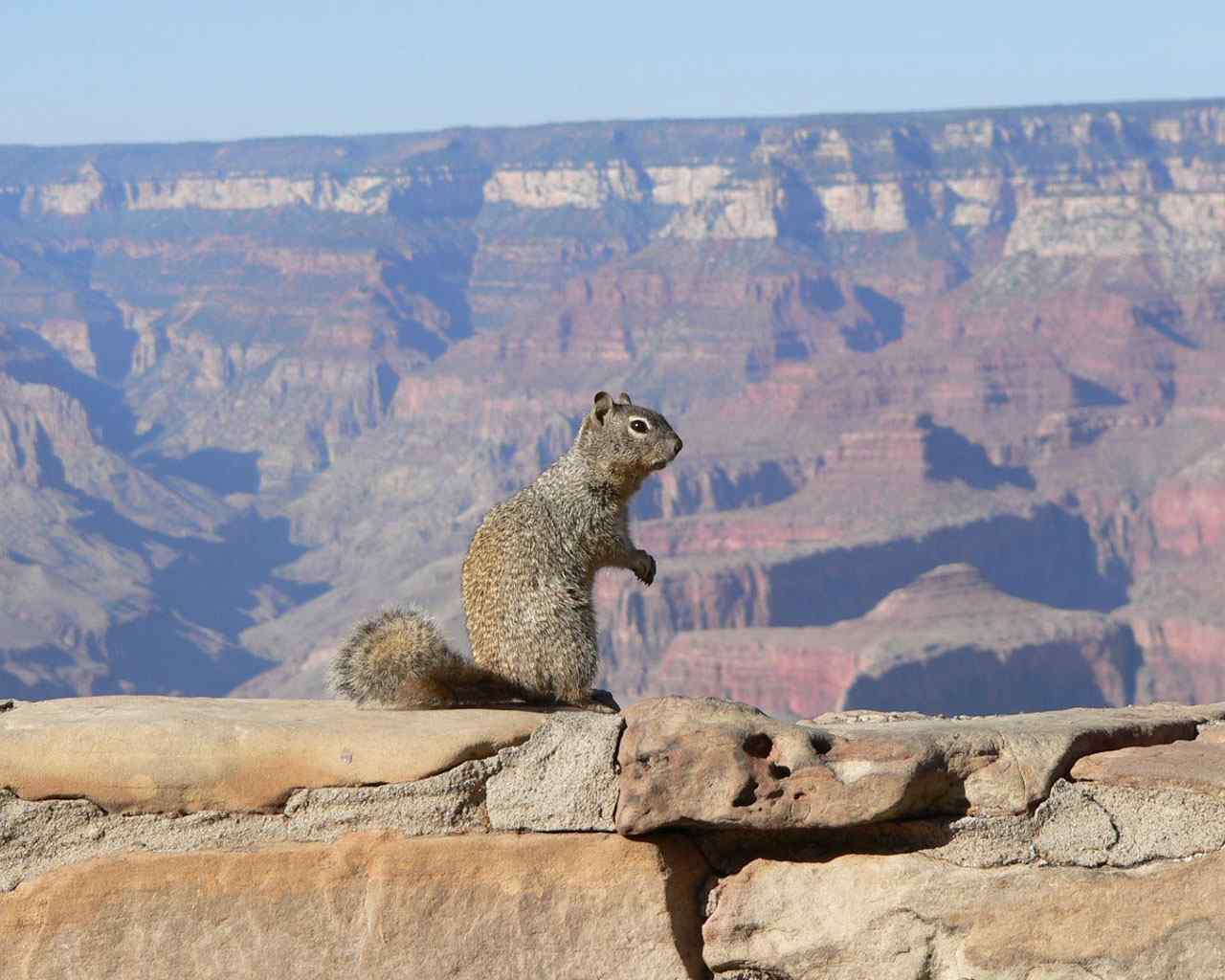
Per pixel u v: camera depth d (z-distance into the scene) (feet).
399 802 31.48
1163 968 29.37
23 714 33.35
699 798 30.71
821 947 31.04
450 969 31.07
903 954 30.58
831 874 31.27
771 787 30.60
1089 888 29.89
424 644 34.53
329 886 31.24
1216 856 29.43
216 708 33.96
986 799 30.78
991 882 30.35
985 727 31.81
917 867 30.78
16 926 31.42
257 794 31.60
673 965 31.07
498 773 31.68
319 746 31.60
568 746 31.37
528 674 36.94
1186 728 33.27
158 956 31.27
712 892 31.81
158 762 31.63
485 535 38.42
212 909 31.30
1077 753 31.04
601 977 31.07
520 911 31.12
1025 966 29.94
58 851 31.76
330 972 31.12
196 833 31.65
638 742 31.07
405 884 31.17
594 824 31.22
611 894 31.19
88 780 31.73
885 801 30.14
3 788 31.91
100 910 31.35
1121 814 30.25
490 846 31.27
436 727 31.99
